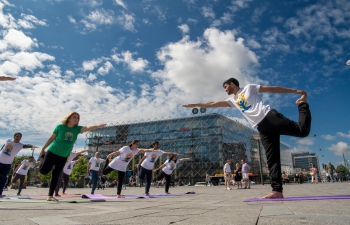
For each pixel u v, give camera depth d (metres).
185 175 50.88
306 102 4.20
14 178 10.88
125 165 7.69
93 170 9.22
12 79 4.81
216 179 45.12
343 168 84.00
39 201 5.10
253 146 62.16
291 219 2.09
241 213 2.57
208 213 2.66
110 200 5.68
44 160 5.21
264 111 4.38
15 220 2.32
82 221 2.25
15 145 7.16
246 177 16.84
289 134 4.27
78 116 5.33
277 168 4.52
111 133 61.22
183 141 53.50
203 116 53.34
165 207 3.57
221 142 49.72
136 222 2.15
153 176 51.16
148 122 58.59
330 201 3.60
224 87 5.11
